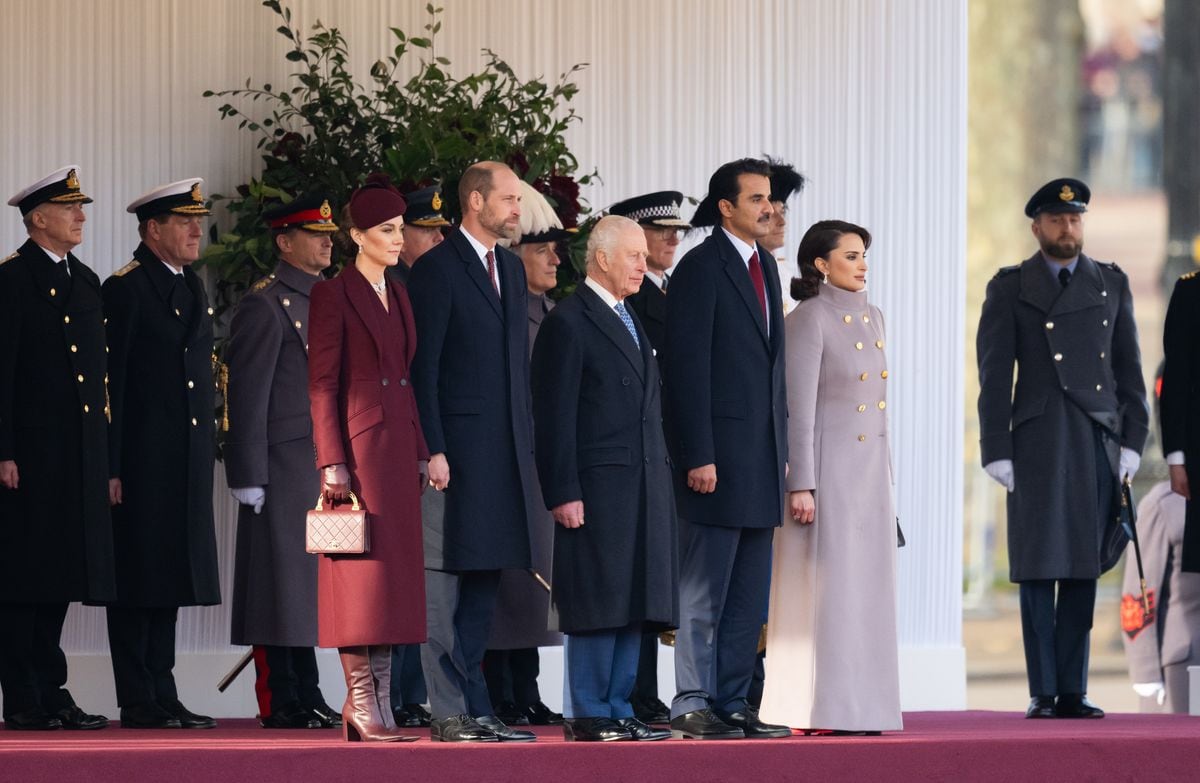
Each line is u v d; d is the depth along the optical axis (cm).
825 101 3922
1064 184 3244
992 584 6312
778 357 2481
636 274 2406
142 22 3459
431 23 3703
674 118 3853
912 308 3931
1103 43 6819
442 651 2366
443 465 2361
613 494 2362
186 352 2925
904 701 3819
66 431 2798
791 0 3916
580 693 2372
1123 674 6131
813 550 2533
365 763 2075
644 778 2122
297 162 3403
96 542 2795
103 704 3266
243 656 3381
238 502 3164
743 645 2467
